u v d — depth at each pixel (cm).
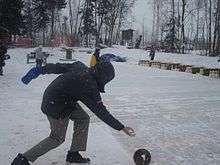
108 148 727
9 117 945
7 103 1130
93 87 559
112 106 1174
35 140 754
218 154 721
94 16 6862
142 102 1259
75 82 562
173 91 1566
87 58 4356
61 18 8012
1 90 1404
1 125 862
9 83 1630
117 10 7062
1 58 1983
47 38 7162
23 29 5512
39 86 1554
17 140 750
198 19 7394
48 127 855
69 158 636
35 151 582
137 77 2170
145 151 627
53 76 1947
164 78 2180
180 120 1002
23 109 1047
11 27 4731
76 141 629
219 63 4222
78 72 569
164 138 820
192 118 1030
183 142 795
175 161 674
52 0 6419
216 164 666
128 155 693
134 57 4653
